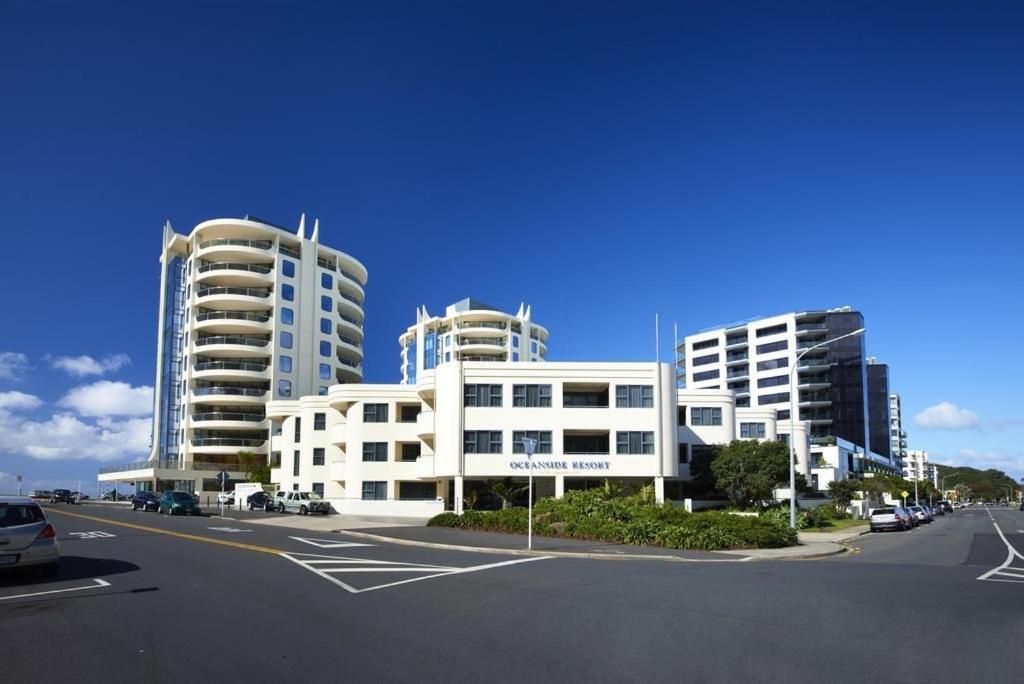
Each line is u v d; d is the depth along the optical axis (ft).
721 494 170.60
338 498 171.94
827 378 375.45
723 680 25.02
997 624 34.55
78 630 33.09
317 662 27.37
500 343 374.22
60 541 80.23
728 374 408.87
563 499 109.29
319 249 282.15
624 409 153.89
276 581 49.06
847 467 299.79
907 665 27.02
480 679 25.11
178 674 25.85
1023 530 139.44
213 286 262.06
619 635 31.94
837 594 43.86
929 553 83.30
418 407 175.01
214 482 243.19
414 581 49.39
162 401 277.03
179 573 53.01
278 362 258.37
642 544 82.89
